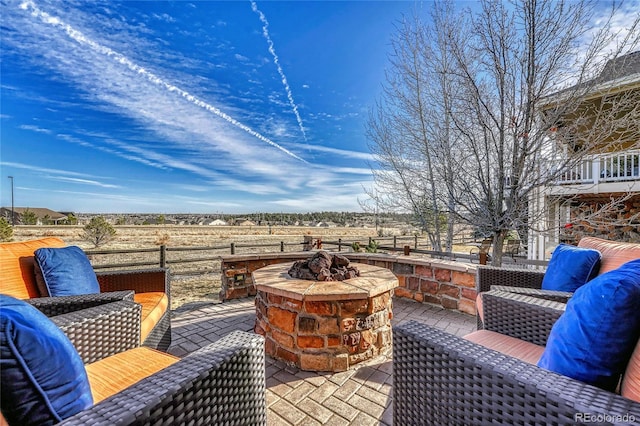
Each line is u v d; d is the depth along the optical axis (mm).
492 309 1649
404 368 1171
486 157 4008
